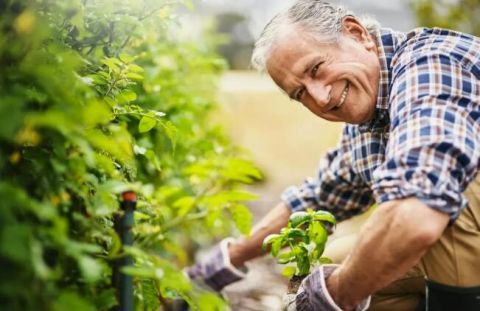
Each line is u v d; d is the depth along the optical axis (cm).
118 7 186
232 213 155
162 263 130
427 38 198
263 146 667
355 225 340
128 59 170
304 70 198
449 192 159
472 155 166
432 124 167
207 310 139
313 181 250
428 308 205
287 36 200
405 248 159
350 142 236
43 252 125
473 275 196
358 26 205
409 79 182
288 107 705
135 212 171
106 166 139
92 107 115
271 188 618
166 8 198
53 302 106
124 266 139
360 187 240
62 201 130
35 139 118
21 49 122
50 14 148
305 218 187
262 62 214
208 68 352
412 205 159
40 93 121
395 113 180
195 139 288
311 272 200
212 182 151
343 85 199
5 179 119
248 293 336
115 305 147
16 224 101
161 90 264
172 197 252
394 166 165
